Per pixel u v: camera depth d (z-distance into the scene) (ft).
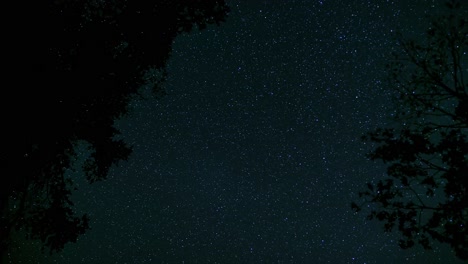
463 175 10.77
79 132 15.92
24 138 13.88
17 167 14.20
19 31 13.17
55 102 14.33
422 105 13.33
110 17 15.76
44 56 13.84
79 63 14.83
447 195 11.14
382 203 12.28
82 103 15.51
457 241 10.68
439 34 13.01
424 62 13.34
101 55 15.21
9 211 15.84
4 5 12.96
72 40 14.80
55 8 14.20
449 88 12.80
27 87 13.43
